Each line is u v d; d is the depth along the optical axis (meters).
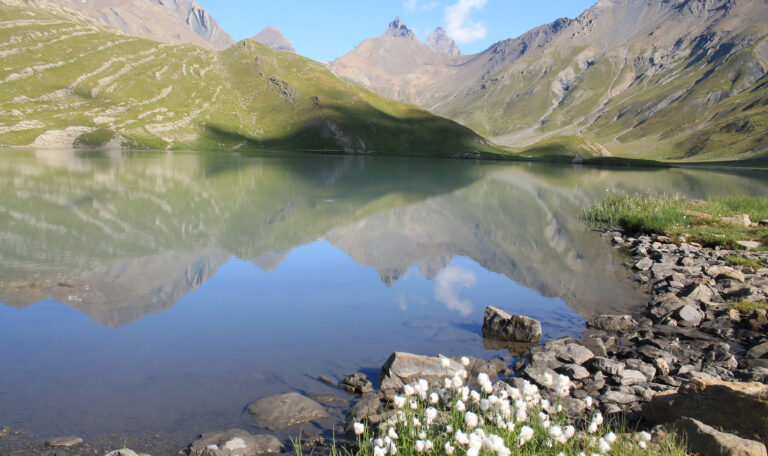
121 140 146.38
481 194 49.41
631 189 61.47
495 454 5.84
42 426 8.12
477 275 19.28
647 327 13.54
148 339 12.16
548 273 19.81
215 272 18.50
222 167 75.94
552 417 8.29
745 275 17.86
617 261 22.08
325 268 19.59
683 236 25.77
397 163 115.88
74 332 12.44
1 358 10.82
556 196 50.53
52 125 143.38
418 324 13.76
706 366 10.67
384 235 26.50
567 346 11.44
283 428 8.23
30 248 20.67
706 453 6.48
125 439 7.79
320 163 99.81
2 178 47.75
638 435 6.74
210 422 8.41
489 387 7.11
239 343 12.05
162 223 27.48
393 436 6.24
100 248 21.20
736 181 85.44
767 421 6.94
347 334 12.84
